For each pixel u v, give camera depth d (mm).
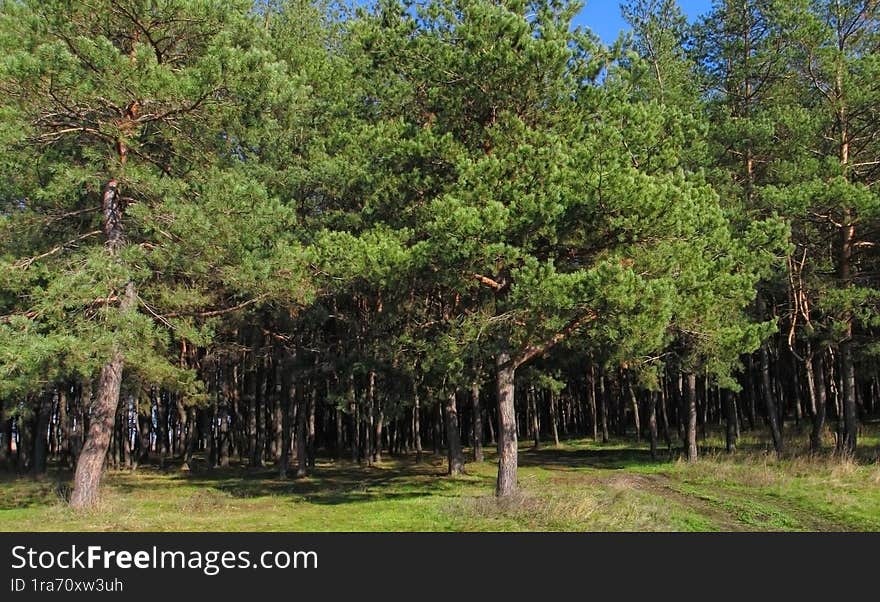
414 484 21422
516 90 14789
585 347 16875
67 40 14578
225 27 15703
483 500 14836
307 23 24344
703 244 13633
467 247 12398
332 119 20312
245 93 15336
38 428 27203
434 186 15289
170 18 15352
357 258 13750
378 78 16188
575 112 15164
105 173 15352
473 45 14570
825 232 21906
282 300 17109
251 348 25688
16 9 14492
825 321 22297
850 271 21938
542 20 15367
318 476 26000
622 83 15336
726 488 17484
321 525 13469
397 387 23281
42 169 15703
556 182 13086
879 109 20844
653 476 20891
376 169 15805
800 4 21844
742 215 20797
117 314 14547
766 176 23297
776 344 32344
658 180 13273
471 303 18312
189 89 14461
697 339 16094
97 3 15008
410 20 15242
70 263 15195
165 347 17594
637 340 13023
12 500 18094
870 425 32625
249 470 29750
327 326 27625
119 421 31672
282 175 19703
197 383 20141
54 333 14016
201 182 16172
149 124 16109
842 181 19016
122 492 20062
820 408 24781
